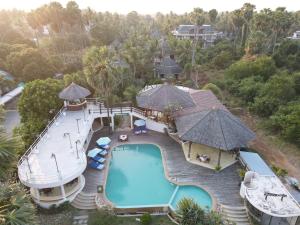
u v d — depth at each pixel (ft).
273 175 86.53
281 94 145.79
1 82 182.80
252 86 164.25
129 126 136.36
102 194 85.71
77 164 84.89
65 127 112.98
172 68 220.84
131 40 272.92
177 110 122.31
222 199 83.61
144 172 99.76
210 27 363.97
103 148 111.45
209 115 103.65
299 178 96.12
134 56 190.49
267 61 194.90
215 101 131.64
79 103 134.00
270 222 74.23
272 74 190.39
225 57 248.11
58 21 325.42
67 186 83.97
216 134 97.14
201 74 229.45
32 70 192.85
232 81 188.55
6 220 38.50
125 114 137.49
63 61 239.09
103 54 157.69
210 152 110.01
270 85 151.23
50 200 78.79
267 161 106.42
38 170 81.46
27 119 124.77
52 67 207.41
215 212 70.23
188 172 97.76
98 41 326.03
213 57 266.57
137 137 124.98
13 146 47.73
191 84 202.49
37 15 312.50
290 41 240.73
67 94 125.49
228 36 377.30
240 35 320.09
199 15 281.54
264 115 146.20
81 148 94.94
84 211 80.69
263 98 147.13
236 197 84.53
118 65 160.86
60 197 79.20
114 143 119.24
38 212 78.54
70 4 338.13
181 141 117.39
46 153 91.61
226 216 77.56
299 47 231.71
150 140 122.11
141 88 165.27
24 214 40.57
